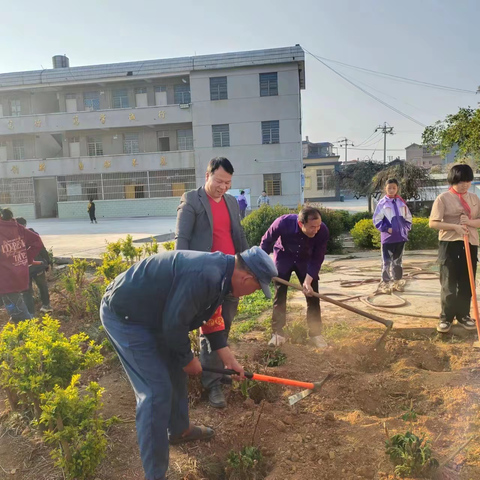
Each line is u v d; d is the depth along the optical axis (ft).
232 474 9.30
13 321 17.63
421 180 62.80
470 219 15.71
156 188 112.88
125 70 107.86
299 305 21.54
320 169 180.14
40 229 76.02
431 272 28.22
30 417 11.16
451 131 49.60
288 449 9.71
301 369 13.52
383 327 17.26
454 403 11.09
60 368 10.19
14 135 116.98
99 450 9.04
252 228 40.57
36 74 110.52
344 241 50.42
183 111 107.86
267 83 104.27
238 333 17.29
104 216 114.52
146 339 8.68
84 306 20.26
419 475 8.56
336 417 10.94
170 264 8.35
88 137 116.06
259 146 105.81
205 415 11.40
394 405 11.68
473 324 16.25
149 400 8.34
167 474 9.22
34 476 9.29
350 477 8.72
